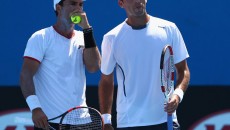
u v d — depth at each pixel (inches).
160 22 750.5
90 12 977.5
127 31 743.7
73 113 740.0
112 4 977.5
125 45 740.7
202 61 981.2
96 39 978.7
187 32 979.9
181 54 751.7
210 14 978.1
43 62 740.0
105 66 757.3
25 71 730.2
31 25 977.5
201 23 978.1
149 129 743.1
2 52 977.5
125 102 748.6
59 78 735.7
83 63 753.6
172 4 978.7
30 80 727.7
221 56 979.3
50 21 978.1
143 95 741.9
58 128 738.2
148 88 740.7
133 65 740.0
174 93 732.0
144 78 739.4
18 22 977.5
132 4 729.0
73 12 733.3
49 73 737.6
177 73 763.4
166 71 730.8
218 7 977.5
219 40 978.7
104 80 770.8
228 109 980.6
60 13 741.9
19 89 979.9
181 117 986.1
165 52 711.1
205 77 981.8
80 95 749.9
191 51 980.6
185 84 748.0
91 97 979.9
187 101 984.3
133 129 745.0
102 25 978.7
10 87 978.7
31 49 733.9
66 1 736.3
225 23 977.5
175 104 714.8
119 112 754.8
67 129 740.0
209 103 983.6
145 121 740.7
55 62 737.0
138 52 738.2
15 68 979.3
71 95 738.8
